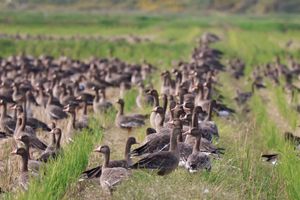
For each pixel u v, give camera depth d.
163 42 90.00
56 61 66.81
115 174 17.22
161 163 18.05
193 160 18.41
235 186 18.67
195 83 33.72
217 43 83.06
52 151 20.50
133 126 26.83
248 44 82.06
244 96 38.03
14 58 57.56
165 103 28.22
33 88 37.94
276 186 19.23
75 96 34.41
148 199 16.31
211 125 23.89
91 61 57.66
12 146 23.33
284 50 77.25
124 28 116.88
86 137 21.66
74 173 17.89
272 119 33.25
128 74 46.56
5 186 18.14
